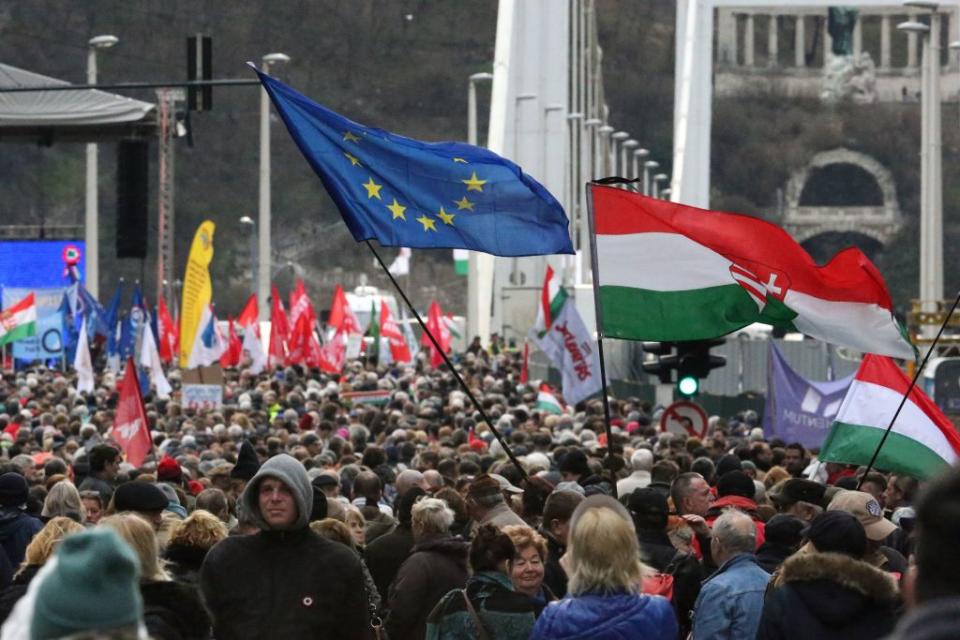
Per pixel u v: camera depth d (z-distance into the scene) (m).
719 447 44.47
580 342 64.25
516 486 31.66
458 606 18.48
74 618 9.94
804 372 112.12
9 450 45.91
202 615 15.83
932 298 133.00
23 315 96.75
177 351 103.94
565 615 15.82
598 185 26.22
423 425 57.25
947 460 28.17
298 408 71.69
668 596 21.19
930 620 8.76
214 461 40.50
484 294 182.62
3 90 60.56
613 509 16.31
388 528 27.88
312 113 26.50
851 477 29.91
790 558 17.06
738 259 26.11
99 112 83.69
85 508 27.97
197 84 58.81
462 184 26.81
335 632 17.28
